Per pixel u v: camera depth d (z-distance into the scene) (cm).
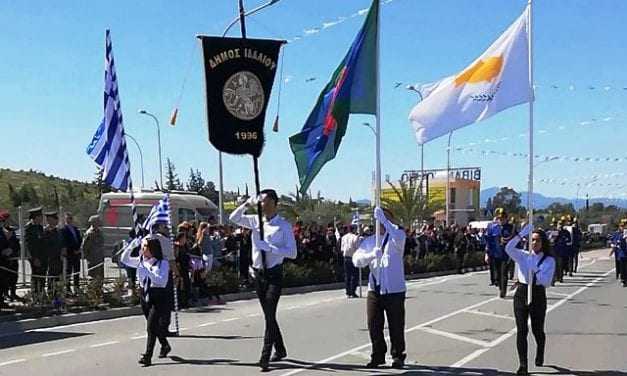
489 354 1041
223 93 938
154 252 979
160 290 977
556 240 2359
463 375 895
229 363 970
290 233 918
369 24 977
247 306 1734
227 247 2081
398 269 911
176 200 3077
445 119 1009
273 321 917
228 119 940
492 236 2012
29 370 940
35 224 1505
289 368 931
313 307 1673
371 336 928
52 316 1413
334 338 1184
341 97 976
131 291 1622
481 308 1608
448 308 1609
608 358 1016
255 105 955
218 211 3331
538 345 949
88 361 998
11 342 1176
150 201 3039
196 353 1050
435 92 1020
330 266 2398
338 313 1544
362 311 1583
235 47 944
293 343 1132
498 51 994
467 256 3319
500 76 988
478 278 2664
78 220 2669
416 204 5078
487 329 1289
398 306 912
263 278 918
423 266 2975
